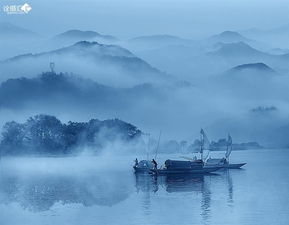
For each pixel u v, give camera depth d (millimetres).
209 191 161375
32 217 120875
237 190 163250
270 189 165375
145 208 127750
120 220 112438
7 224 113312
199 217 113312
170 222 108812
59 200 149375
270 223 105875
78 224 110375
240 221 108438
